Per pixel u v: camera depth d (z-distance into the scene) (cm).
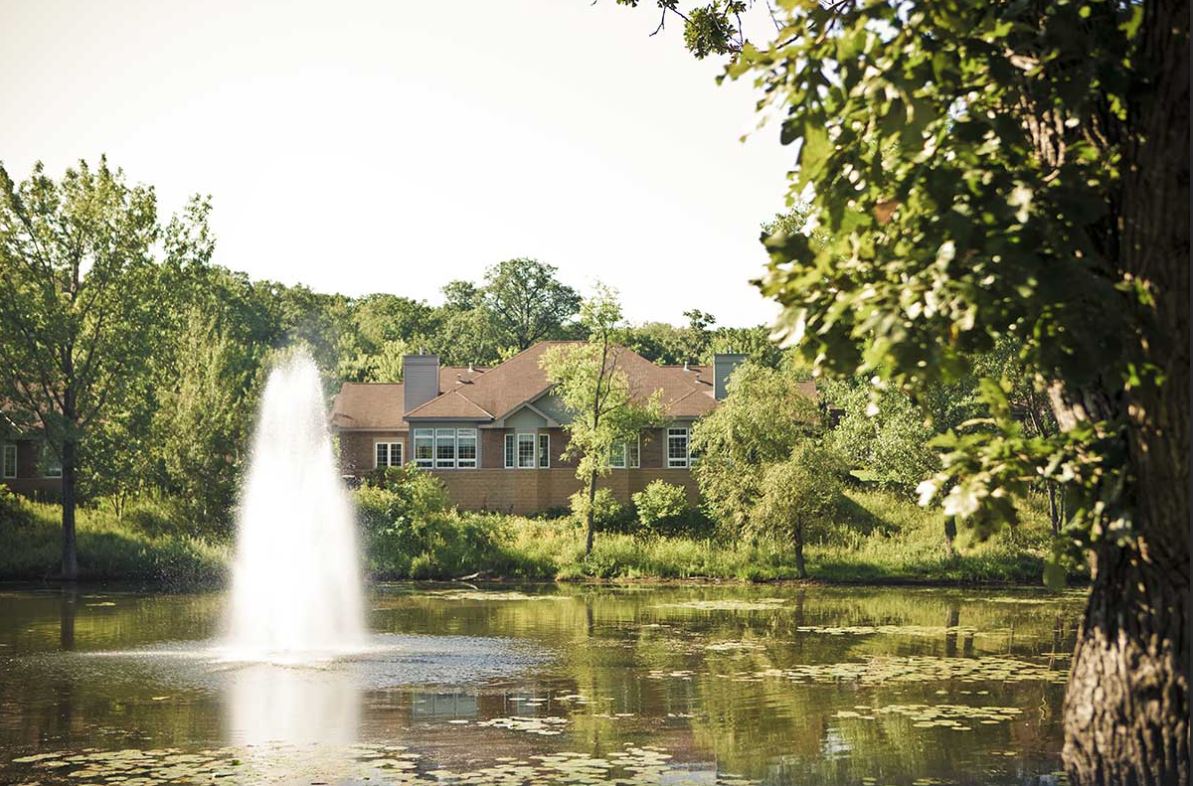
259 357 7231
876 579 4431
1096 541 748
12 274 4706
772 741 1577
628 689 2014
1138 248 723
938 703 1855
